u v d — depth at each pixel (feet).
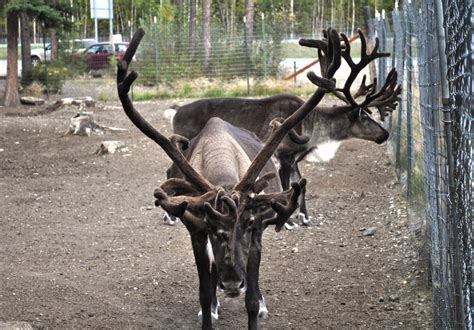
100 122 51.55
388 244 24.06
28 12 61.67
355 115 29.94
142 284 21.31
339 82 68.54
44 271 22.58
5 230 27.17
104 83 80.38
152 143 43.19
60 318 18.76
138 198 31.53
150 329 18.15
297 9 177.78
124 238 25.91
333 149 30.45
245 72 77.87
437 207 15.24
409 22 26.43
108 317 18.88
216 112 30.25
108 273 22.34
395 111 35.32
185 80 76.07
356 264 22.52
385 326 17.93
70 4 67.26
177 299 20.17
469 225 11.16
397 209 27.94
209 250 15.99
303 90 69.00
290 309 19.22
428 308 18.66
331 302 19.62
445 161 13.73
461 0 11.32
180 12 128.57
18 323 17.70
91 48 100.68
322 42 15.44
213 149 16.87
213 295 18.38
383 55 27.81
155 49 78.28
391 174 34.19
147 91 73.05
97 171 36.88
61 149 42.42
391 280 20.92
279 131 15.21
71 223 27.99
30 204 30.89
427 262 20.02
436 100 15.15
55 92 73.31
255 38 78.59
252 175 14.76
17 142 44.88
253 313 15.58
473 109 10.44
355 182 33.17
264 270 22.27
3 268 22.81
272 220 14.89
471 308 11.48
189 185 15.46
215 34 79.66
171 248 24.68
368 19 52.31
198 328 18.24
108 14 81.35
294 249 24.17
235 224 13.79
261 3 159.63
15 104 62.90
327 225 26.99
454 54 12.07
